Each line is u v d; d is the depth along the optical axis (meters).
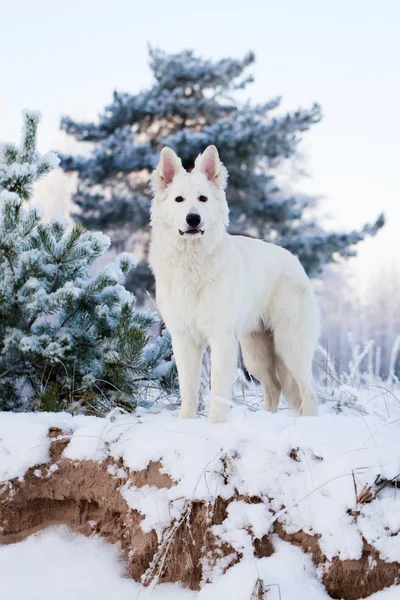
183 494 3.39
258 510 3.27
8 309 5.16
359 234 20.11
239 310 4.88
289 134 20.06
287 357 5.54
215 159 4.96
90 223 21.06
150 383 6.05
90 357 5.38
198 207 4.66
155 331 11.49
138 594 3.24
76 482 3.80
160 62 21.89
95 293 5.40
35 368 5.31
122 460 3.70
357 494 3.10
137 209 20.33
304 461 3.29
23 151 5.43
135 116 21.44
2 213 5.06
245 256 5.25
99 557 3.54
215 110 21.55
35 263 5.20
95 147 21.69
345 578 3.02
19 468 3.84
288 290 5.55
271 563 3.12
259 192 20.70
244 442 3.45
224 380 4.68
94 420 4.05
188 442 3.53
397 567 2.96
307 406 5.45
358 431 3.38
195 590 3.24
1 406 5.17
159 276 4.84
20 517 3.85
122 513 3.63
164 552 3.33
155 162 20.34
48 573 3.44
